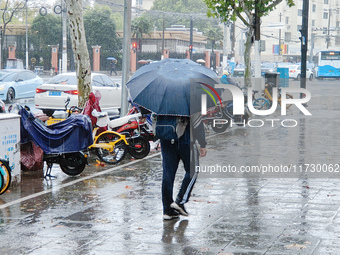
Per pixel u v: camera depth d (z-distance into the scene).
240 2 22.59
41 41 72.94
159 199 8.06
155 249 5.77
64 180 9.56
